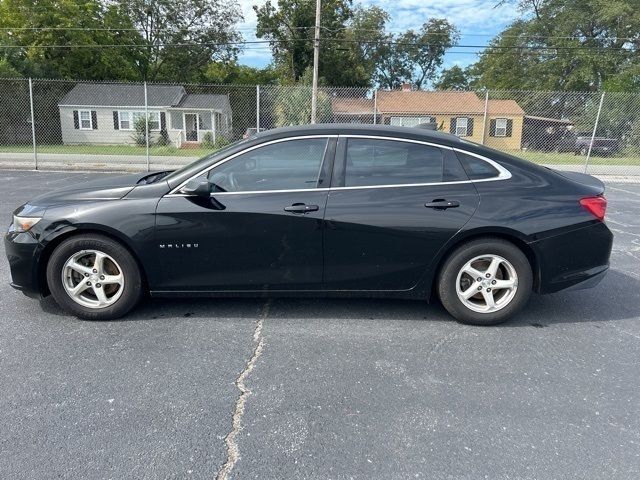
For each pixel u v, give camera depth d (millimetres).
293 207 3643
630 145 20500
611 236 3867
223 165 3752
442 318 4023
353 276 3770
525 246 3768
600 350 3508
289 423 2617
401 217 3658
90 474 2221
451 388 2980
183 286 3791
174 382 3000
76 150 23984
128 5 44000
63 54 37719
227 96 36969
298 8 42000
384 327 3834
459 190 3734
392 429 2576
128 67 42156
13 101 28625
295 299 4367
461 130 33188
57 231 3703
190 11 45562
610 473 2270
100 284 3801
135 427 2562
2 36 35469
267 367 3197
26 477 2197
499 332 3781
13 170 15031
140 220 3656
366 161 3770
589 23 37188
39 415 2650
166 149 25312
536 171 3887
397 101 34906
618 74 34219
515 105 33312
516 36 40500
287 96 19172
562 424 2641
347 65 44312
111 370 3127
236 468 2275
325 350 3443
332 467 2291
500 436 2533
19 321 3850
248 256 3711
